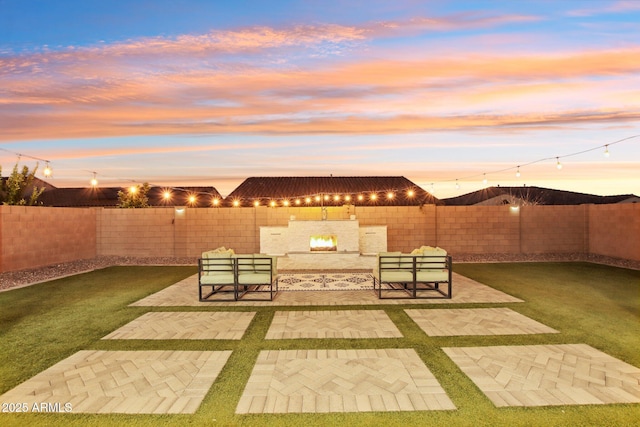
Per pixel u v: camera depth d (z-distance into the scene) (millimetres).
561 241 13688
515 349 4508
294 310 6484
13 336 5074
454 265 11648
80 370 3938
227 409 3121
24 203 12148
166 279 9609
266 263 7230
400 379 3693
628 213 11945
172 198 24469
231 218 13797
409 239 13805
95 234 13672
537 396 3324
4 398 3320
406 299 7242
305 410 3104
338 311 6395
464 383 3592
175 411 3086
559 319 5785
